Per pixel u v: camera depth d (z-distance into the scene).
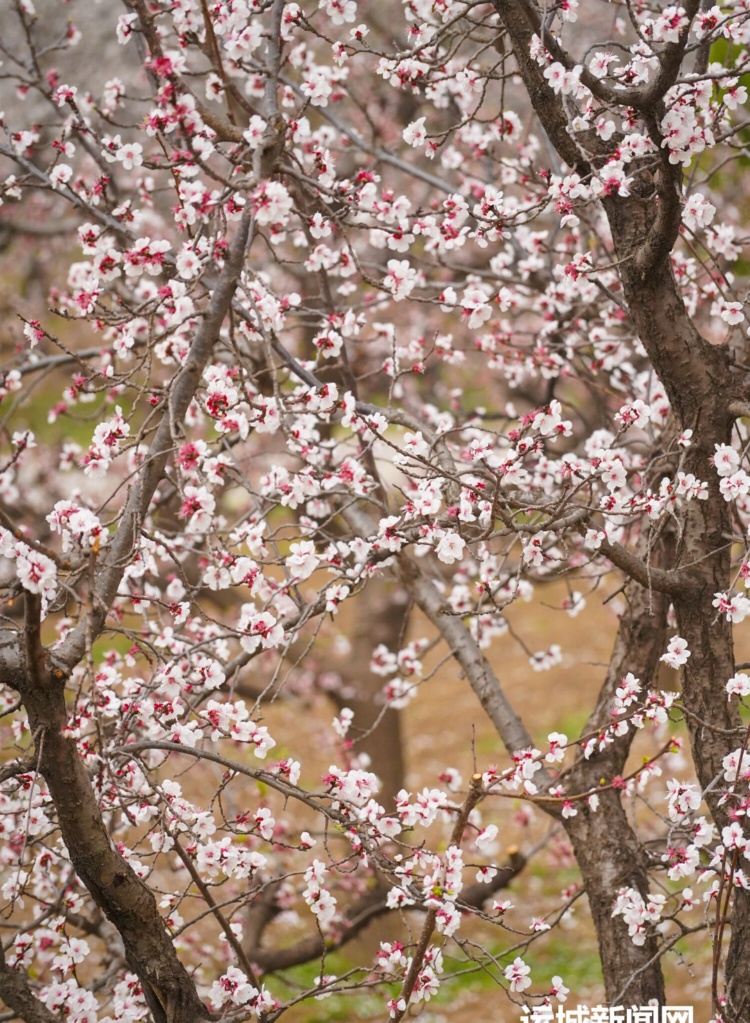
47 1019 5.85
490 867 6.29
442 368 17.45
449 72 9.37
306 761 22.00
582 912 17.28
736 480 6.33
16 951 6.47
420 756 24.48
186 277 5.84
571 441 11.85
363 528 8.49
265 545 6.71
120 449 6.02
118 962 7.99
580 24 15.71
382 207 6.62
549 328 9.77
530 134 11.74
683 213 6.56
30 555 4.97
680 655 6.60
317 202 6.91
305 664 15.31
